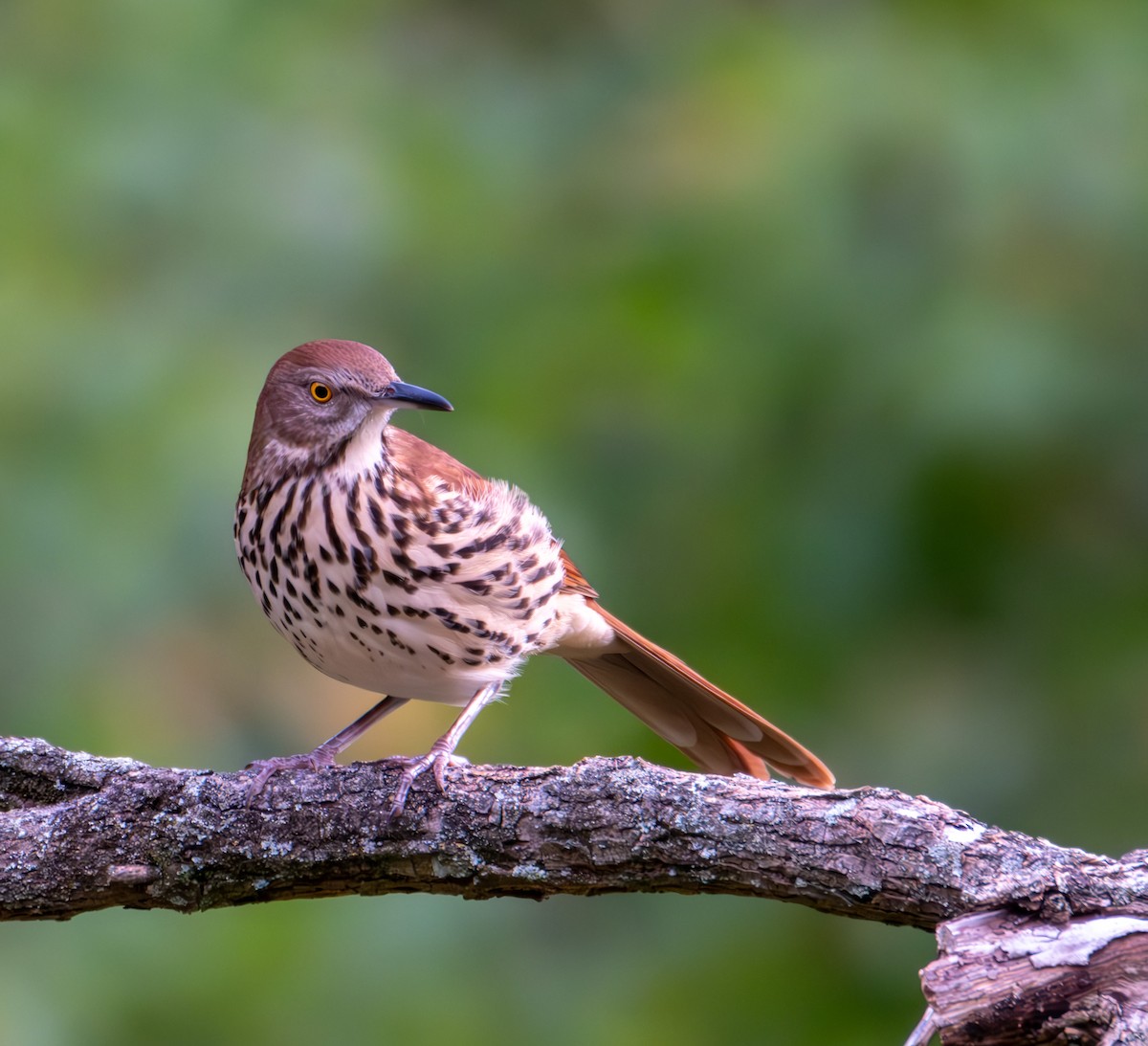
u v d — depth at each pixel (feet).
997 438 34.17
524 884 23.09
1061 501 36.19
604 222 39.68
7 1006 30.91
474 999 33.32
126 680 33.30
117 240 36.68
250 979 32.42
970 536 35.50
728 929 34.91
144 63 38.04
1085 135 35.78
